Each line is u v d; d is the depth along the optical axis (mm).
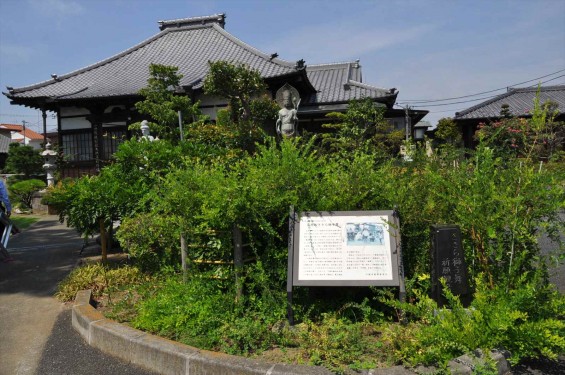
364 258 3953
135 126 14781
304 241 4086
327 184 4492
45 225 13570
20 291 6129
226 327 3777
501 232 3771
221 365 3221
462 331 3230
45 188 17750
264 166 4648
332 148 12531
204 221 4309
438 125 24734
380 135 13688
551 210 3641
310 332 3680
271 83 18250
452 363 3068
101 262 6750
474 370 2979
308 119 19281
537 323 3170
